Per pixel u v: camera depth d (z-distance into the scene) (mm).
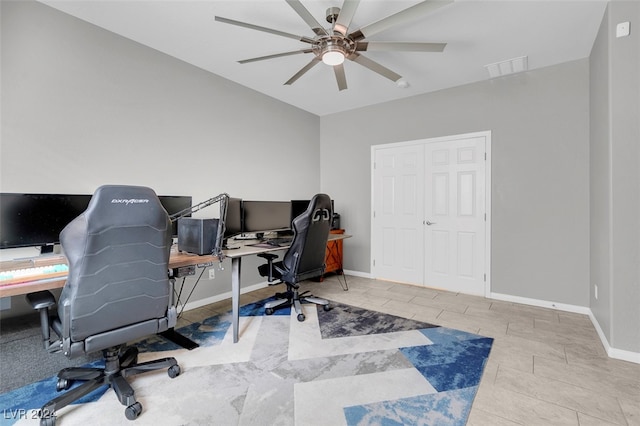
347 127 4664
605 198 2236
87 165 2391
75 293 1356
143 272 1551
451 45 2693
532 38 2584
